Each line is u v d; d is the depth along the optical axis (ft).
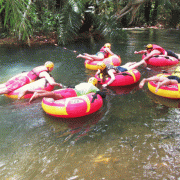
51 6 41.75
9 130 11.15
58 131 11.04
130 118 12.07
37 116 12.57
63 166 8.49
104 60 22.03
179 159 8.64
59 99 12.80
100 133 10.75
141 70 21.16
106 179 7.72
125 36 42.14
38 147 9.76
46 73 15.52
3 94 15.42
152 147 9.46
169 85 14.19
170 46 32.40
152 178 7.70
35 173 8.15
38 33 43.55
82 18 44.04
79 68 22.48
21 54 29.86
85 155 9.12
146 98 14.64
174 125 11.18
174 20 65.26
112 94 15.52
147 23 69.77
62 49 33.27
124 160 8.70
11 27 11.66
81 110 11.96
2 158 9.05
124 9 46.62
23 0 10.03
